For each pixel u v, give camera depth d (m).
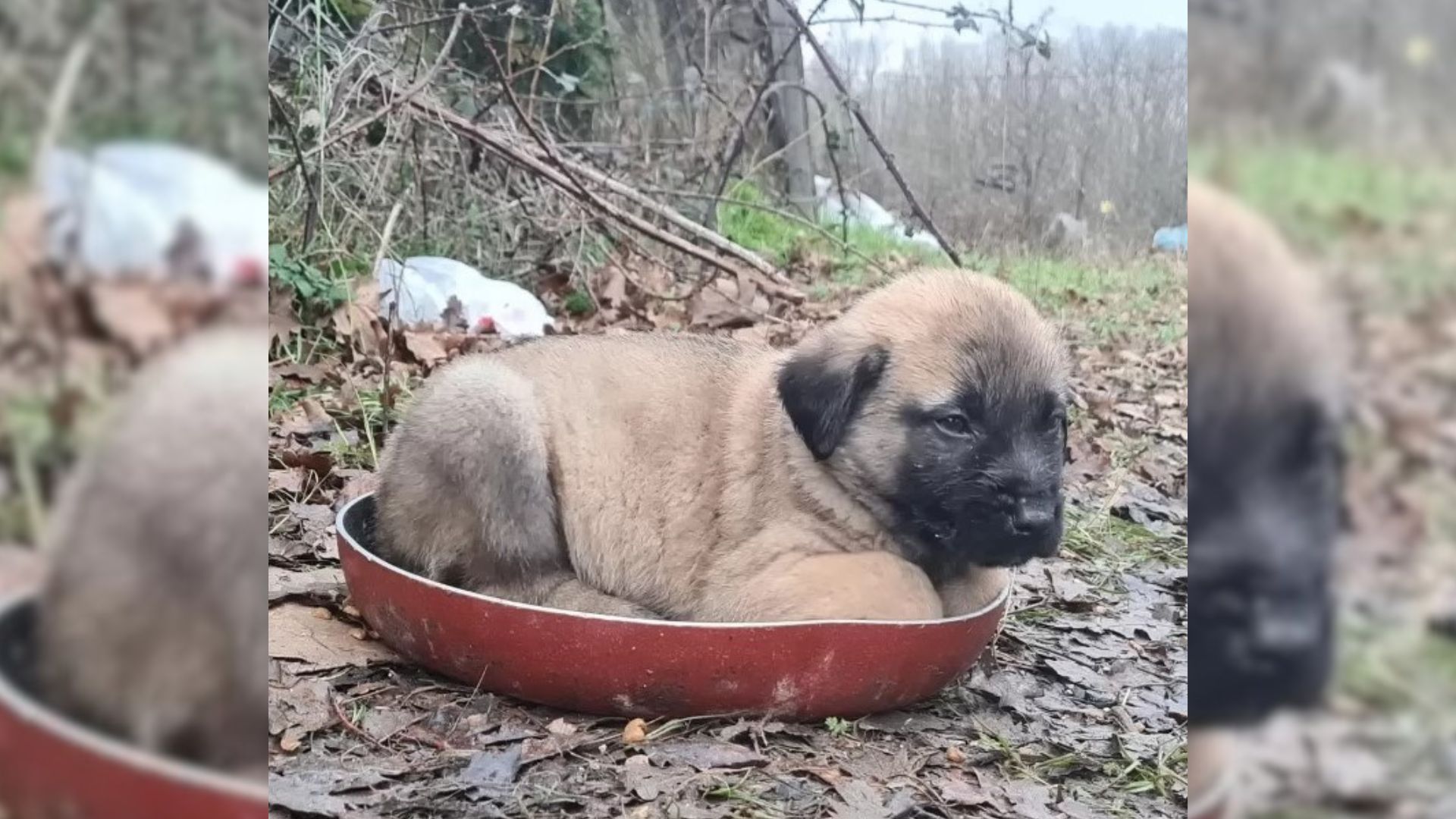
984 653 0.59
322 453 0.77
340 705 0.49
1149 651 0.63
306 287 0.92
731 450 0.58
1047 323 0.58
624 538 0.58
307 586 0.59
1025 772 0.49
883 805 0.44
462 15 1.13
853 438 0.54
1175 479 0.96
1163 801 0.47
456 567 0.56
